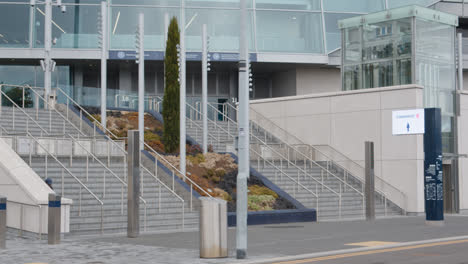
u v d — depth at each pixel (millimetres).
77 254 15227
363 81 34875
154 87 43969
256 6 41969
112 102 38219
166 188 25328
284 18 42188
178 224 23047
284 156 35531
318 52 42062
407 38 32781
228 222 23891
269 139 37344
